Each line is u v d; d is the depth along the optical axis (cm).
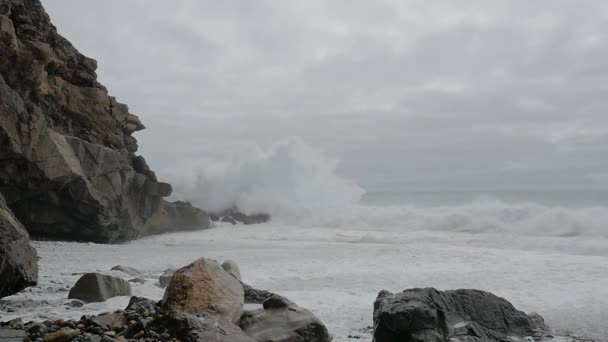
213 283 809
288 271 1694
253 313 812
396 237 2892
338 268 1759
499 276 1576
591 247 2250
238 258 2053
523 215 3078
